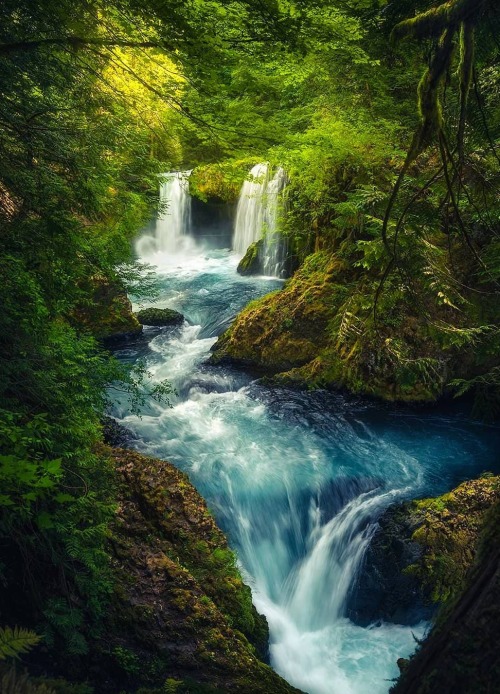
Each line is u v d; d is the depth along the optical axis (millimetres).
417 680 2387
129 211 7973
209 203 19719
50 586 5426
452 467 9102
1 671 1968
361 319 8781
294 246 15875
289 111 11500
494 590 2271
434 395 10602
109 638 5418
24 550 5234
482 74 4684
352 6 5520
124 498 6801
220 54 5359
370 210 6934
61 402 5809
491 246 5188
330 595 7461
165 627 5645
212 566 6555
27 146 5918
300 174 11523
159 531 6688
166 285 16969
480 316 5098
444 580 6816
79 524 5859
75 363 6129
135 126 7477
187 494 7176
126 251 7941
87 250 6754
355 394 10938
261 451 9445
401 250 4465
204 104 6656
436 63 2275
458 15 2109
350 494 8547
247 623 6219
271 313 12281
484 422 10242
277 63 6598
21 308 5840
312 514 8344
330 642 6898
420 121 2453
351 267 11805
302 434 9953
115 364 6703
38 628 5207
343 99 11133
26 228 5879
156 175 8094
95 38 5352
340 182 11977
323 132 10039
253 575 7715
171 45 5180
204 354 12922
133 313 14125
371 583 7223
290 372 11516
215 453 9344
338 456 9352
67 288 6605
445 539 7066
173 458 9172
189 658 5477
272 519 8281
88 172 6266
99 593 5602
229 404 10891
